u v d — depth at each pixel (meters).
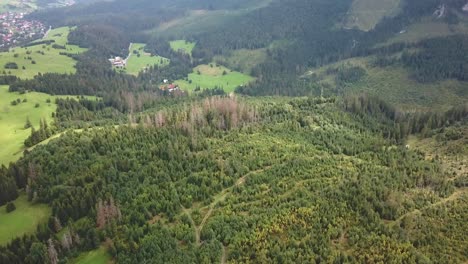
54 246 162.12
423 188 184.75
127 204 173.00
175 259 145.12
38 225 175.12
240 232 153.88
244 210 168.62
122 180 185.88
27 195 194.62
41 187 192.75
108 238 162.62
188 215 169.38
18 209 189.50
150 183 185.12
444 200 175.62
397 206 162.25
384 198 169.25
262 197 175.38
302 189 176.88
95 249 160.75
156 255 148.12
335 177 186.38
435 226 156.75
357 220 157.25
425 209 166.12
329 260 138.12
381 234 150.00
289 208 163.88
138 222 164.88
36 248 161.62
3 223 182.88
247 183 186.38
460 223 158.88
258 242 149.00
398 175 189.88
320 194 172.00
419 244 148.12
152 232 158.25
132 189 180.25
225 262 145.50
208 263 143.00
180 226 161.38
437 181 188.50
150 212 169.38
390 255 139.88
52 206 182.12
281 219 158.38
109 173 187.62
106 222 167.12
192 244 152.25
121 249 155.25
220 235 154.12
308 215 159.00
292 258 140.88
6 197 194.62
